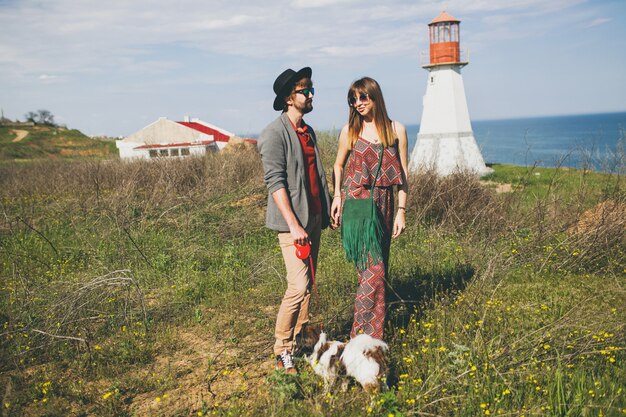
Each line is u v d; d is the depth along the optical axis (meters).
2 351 4.13
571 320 3.93
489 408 3.03
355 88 3.75
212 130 42.78
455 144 23.19
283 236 3.67
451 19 22.92
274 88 3.66
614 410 2.89
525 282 5.64
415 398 3.12
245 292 5.63
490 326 4.16
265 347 4.29
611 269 5.61
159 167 12.77
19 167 20.23
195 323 4.92
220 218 8.81
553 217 7.37
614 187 7.69
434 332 4.12
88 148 59.94
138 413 3.39
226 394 3.56
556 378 3.19
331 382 3.32
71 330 4.68
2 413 3.30
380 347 3.21
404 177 3.99
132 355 4.20
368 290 3.72
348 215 3.75
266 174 3.55
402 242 7.44
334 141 15.52
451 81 23.31
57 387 3.71
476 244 6.89
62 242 8.05
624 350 3.59
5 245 8.02
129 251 7.22
